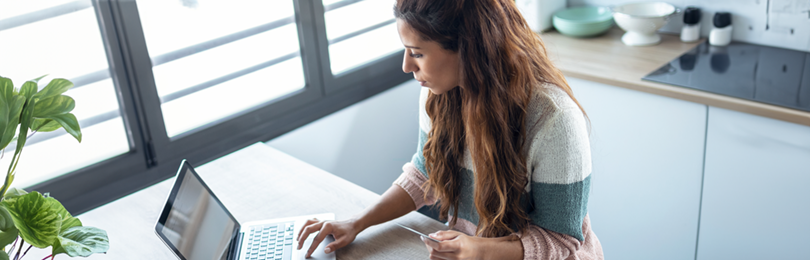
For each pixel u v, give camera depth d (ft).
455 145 3.61
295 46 6.22
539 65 3.23
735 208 5.49
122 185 5.25
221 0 5.50
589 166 3.28
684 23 6.63
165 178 5.51
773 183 5.11
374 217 3.91
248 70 5.89
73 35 4.69
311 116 6.51
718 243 5.79
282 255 3.64
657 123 5.66
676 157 5.69
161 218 3.13
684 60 6.06
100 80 4.94
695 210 5.81
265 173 4.75
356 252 3.69
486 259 3.32
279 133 6.24
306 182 4.58
